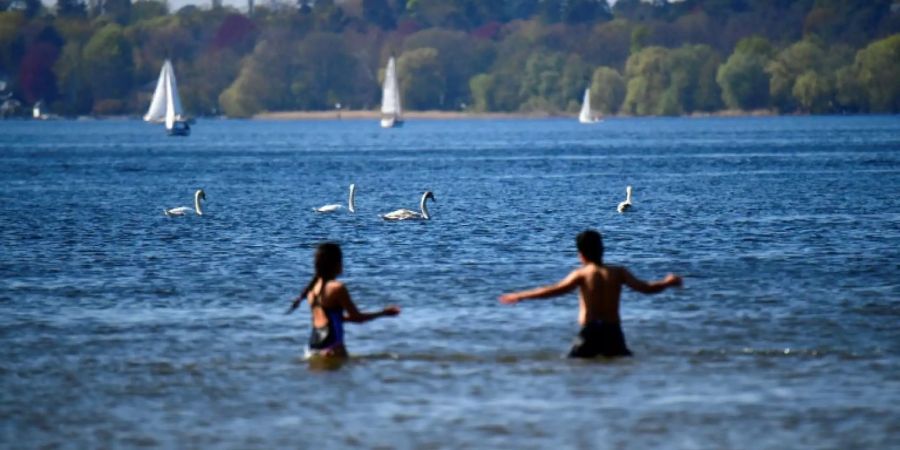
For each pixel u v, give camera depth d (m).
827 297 86.75
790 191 194.88
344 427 56.25
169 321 80.62
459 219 147.38
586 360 67.94
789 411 58.06
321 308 69.00
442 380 64.06
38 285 95.88
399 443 54.00
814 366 66.56
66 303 87.62
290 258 111.19
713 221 143.00
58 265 107.44
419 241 123.44
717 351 70.00
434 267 104.19
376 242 122.81
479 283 95.25
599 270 68.31
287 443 54.25
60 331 77.44
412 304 85.94
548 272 101.06
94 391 62.78
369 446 53.69
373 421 57.06
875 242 119.38
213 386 63.50
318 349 68.94
